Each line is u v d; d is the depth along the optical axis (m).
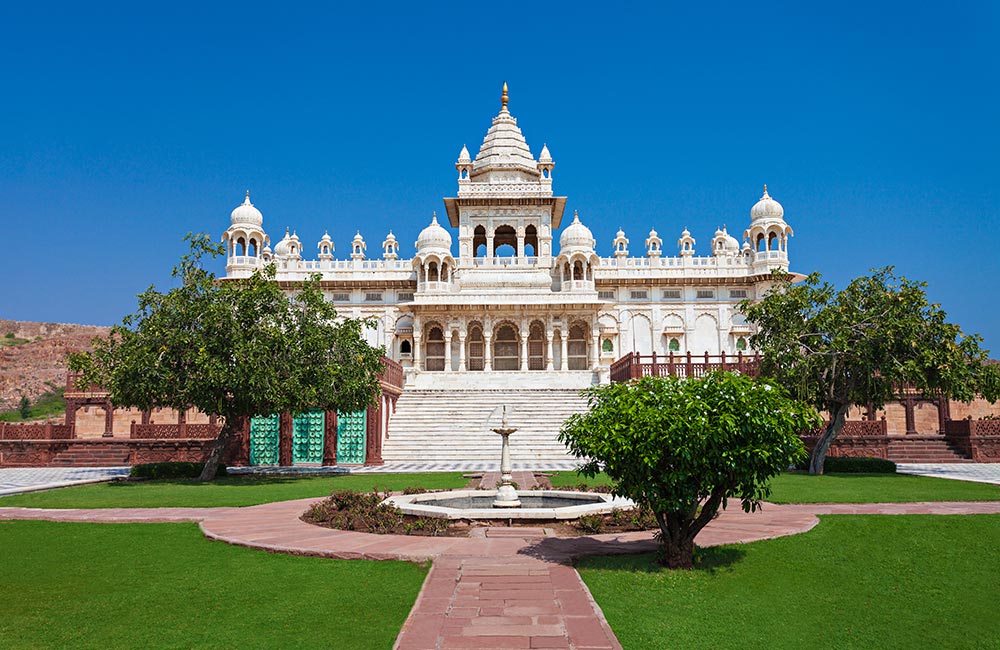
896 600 9.16
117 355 23.67
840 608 8.80
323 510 13.73
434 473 24.75
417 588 8.94
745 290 56.53
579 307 49.75
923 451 30.97
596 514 12.96
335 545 10.96
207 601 8.54
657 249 59.56
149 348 23.09
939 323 24.75
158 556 10.72
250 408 24.38
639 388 10.10
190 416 36.66
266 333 23.59
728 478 9.55
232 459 30.70
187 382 22.91
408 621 7.50
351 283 56.09
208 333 23.72
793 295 26.41
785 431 9.43
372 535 11.88
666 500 9.41
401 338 55.88
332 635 7.42
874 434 30.56
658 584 9.10
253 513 14.55
